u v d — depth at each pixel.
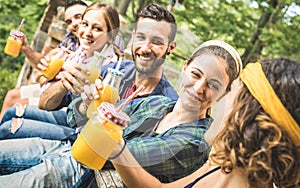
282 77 1.79
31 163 2.42
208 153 2.05
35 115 3.07
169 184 2.04
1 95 6.37
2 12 7.89
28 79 4.53
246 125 1.79
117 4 7.07
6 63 7.07
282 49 7.54
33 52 2.74
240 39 7.68
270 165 1.76
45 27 4.75
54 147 2.51
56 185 2.18
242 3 7.93
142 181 1.92
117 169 1.89
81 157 1.82
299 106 1.78
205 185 1.97
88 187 2.11
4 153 2.41
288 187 1.84
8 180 2.16
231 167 1.82
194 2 7.82
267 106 1.78
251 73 1.85
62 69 2.61
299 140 1.79
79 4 3.27
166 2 7.55
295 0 7.61
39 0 8.04
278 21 7.70
